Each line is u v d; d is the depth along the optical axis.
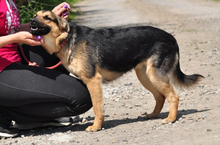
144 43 6.63
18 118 6.38
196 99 8.24
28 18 14.64
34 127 6.88
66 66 6.40
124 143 5.60
